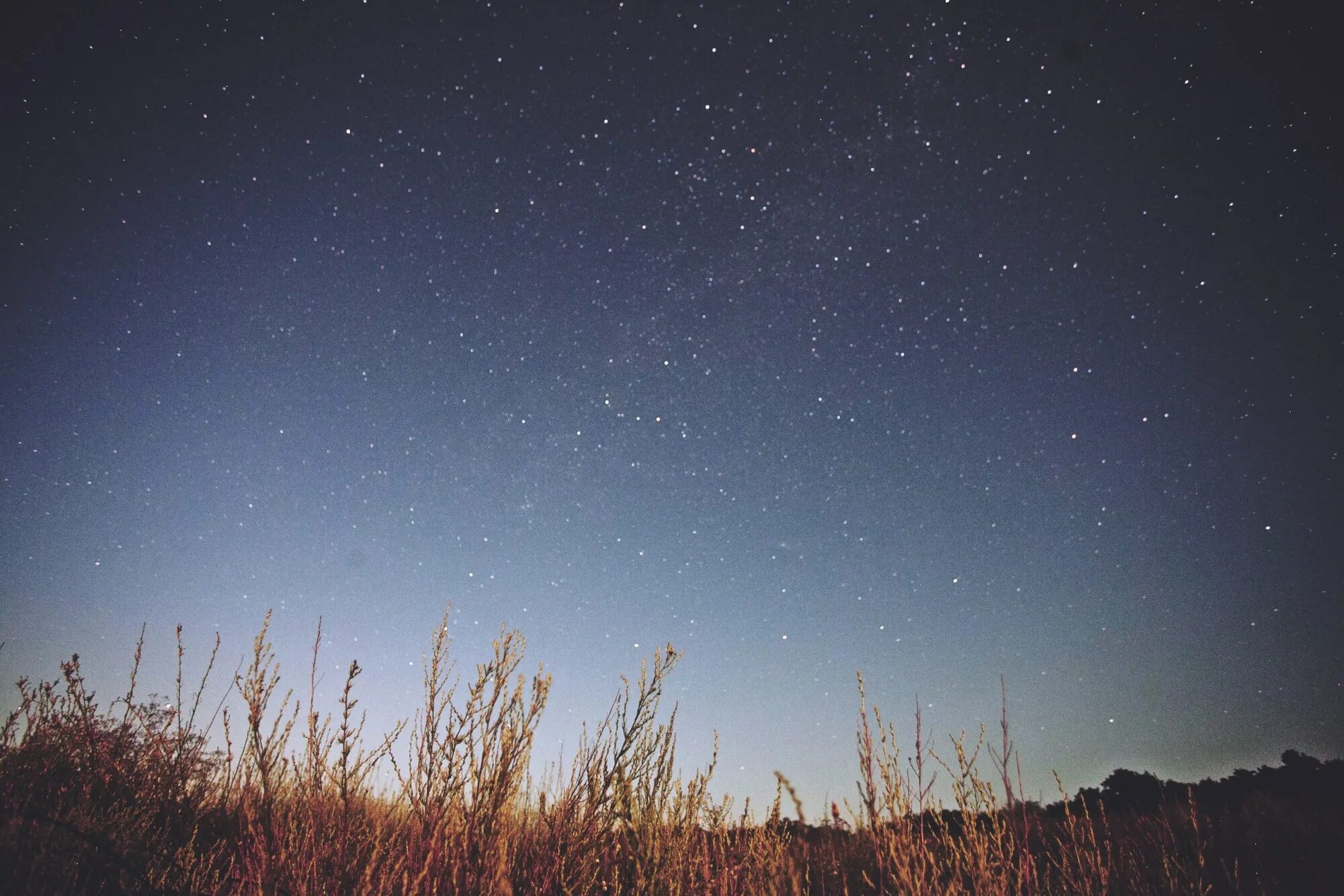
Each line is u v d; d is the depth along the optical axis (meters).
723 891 2.94
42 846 2.35
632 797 3.27
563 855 2.81
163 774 3.31
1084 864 3.48
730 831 3.40
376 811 2.86
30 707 3.34
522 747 2.81
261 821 2.57
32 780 2.98
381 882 2.37
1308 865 4.91
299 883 2.37
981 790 2.99
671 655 3.38
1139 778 9.59
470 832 2.56
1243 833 6.16
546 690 2.94
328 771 2.64
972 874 2.77
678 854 3.07
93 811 2.94
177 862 2.63
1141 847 5.27
